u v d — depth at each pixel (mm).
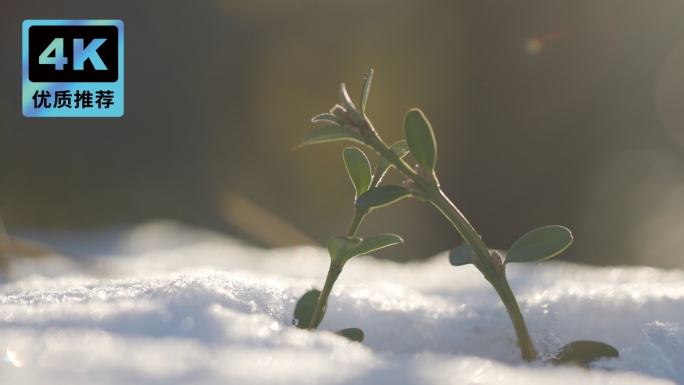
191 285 564
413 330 600
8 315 532
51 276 761
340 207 2932
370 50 3234
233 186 3068
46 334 512
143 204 2711
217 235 1703
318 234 2805
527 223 2934
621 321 601
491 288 695
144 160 2977
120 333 524
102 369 499
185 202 2824
